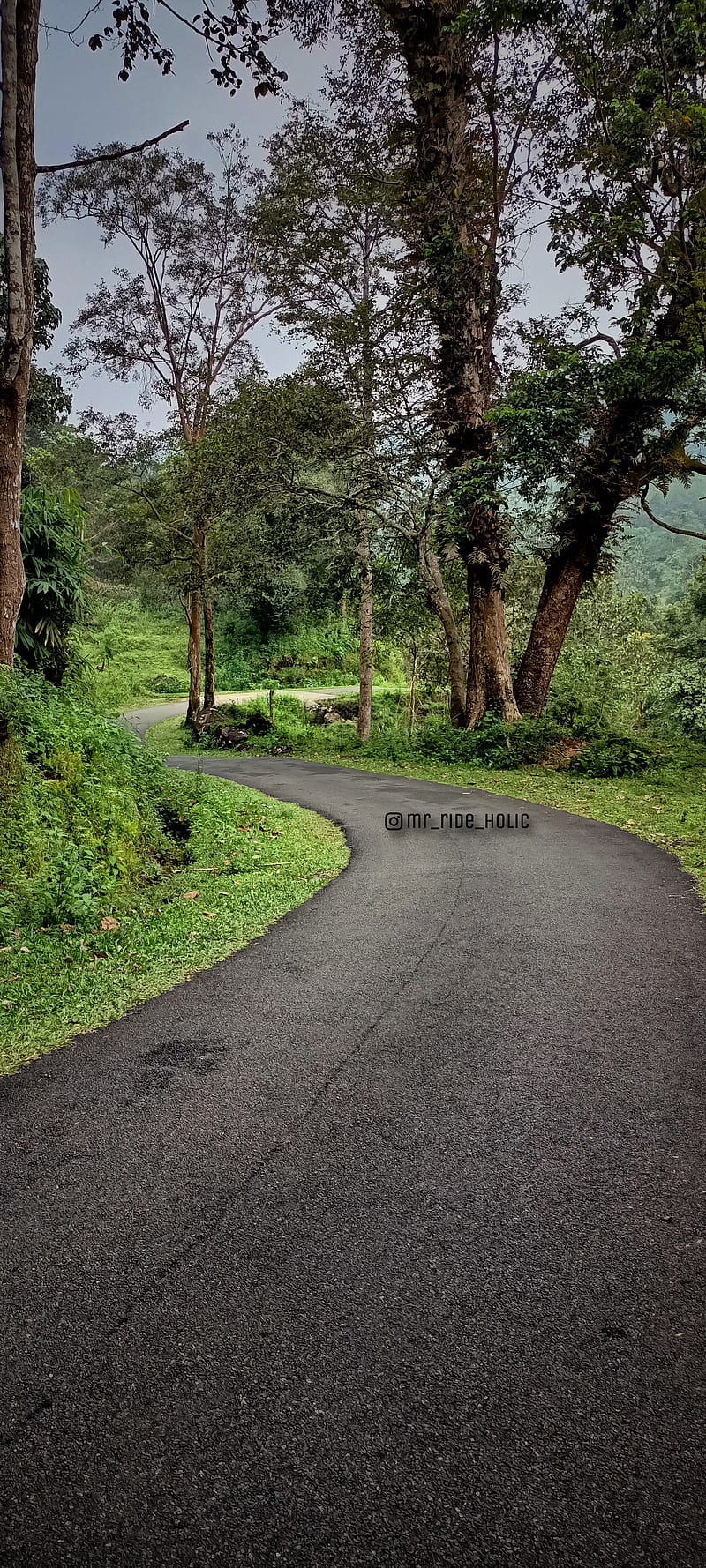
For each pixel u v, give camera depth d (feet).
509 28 54.19
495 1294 7.22
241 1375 6.37
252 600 109.40
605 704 72.84
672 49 45.60
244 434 78.33
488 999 14.48
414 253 65.92
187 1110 10.80
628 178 52.08
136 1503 5.35
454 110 61.87
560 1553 4.95
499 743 65.26
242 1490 5.41
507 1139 9.87
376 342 68.90
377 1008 14.26
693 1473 5.46
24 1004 14.88
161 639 196.54
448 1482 5.43
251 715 107.45
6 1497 5.41
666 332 57.21
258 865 27.63
